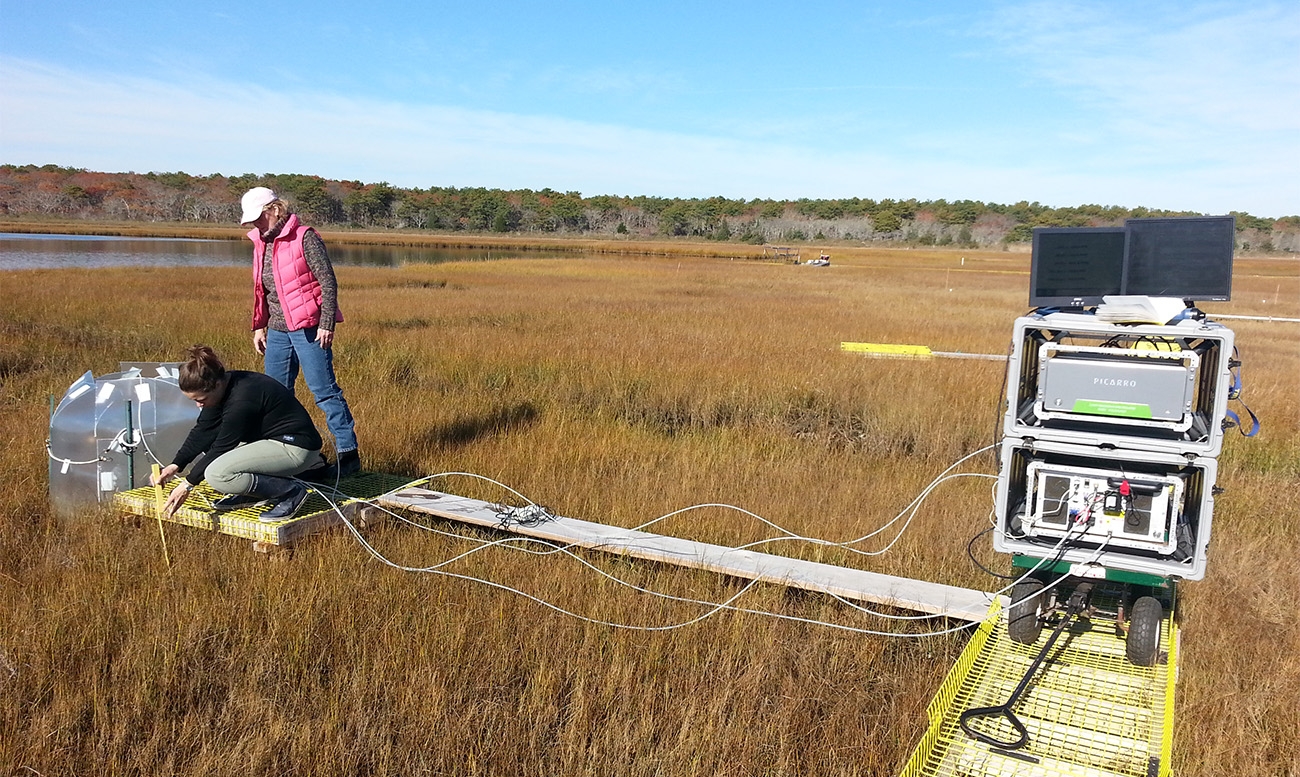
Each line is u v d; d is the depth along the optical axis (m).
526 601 4.46
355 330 14.65
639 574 5.04
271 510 5.02
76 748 3.25
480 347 13.03
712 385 10.52
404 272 34.53
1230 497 6.66
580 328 15.76
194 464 5.23
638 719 3.54
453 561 4.82
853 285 33.22
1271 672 4.08
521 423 8.65
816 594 4.84
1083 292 3.90
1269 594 4.93
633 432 8.55
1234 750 3.46
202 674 3.71
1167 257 3.80
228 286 23.75
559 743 3.39
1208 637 4.36
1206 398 3.75
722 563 4.87
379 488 5.94
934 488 6.82
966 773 3.04
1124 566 3.52
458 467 7.01
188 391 4.73
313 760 3.25
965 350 13.55
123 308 17.14
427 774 3.21
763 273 41.81
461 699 3.64
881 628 4.45
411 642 4.05
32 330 14.14
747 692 3.75
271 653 3.88
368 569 4.79
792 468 7.30
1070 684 3.57
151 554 4.93
